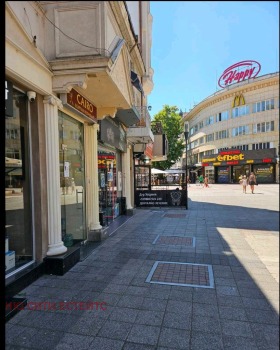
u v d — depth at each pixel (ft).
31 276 13.32
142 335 9.25
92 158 21.75
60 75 14.80
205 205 48.57
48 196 14.79
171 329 9.61
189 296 12.14
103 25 14.74
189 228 27.43
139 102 45.19
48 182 14.74
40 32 14.40
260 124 141.90
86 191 21.66
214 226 28.55
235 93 151.02
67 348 8.54
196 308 11.09
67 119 18.67
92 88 17.44
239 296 12.18
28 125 14.12
